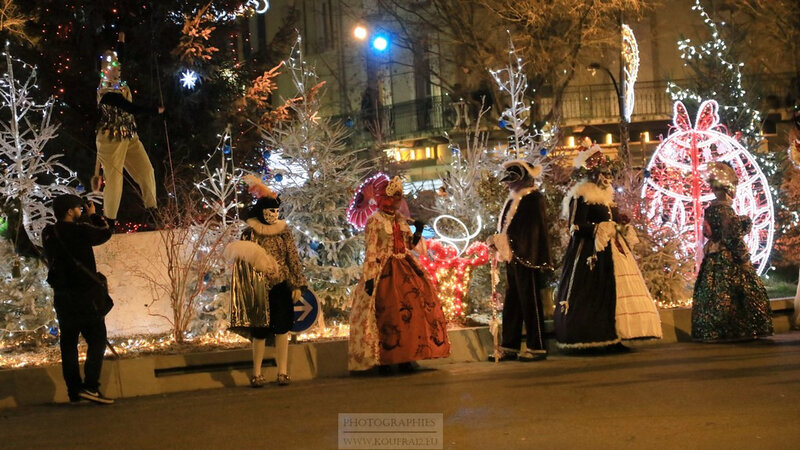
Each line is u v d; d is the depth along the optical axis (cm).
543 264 1027
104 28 1542
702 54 2536
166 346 1012
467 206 1275
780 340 1103
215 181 1500
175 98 1536
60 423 762
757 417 669
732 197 1135
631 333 1038
